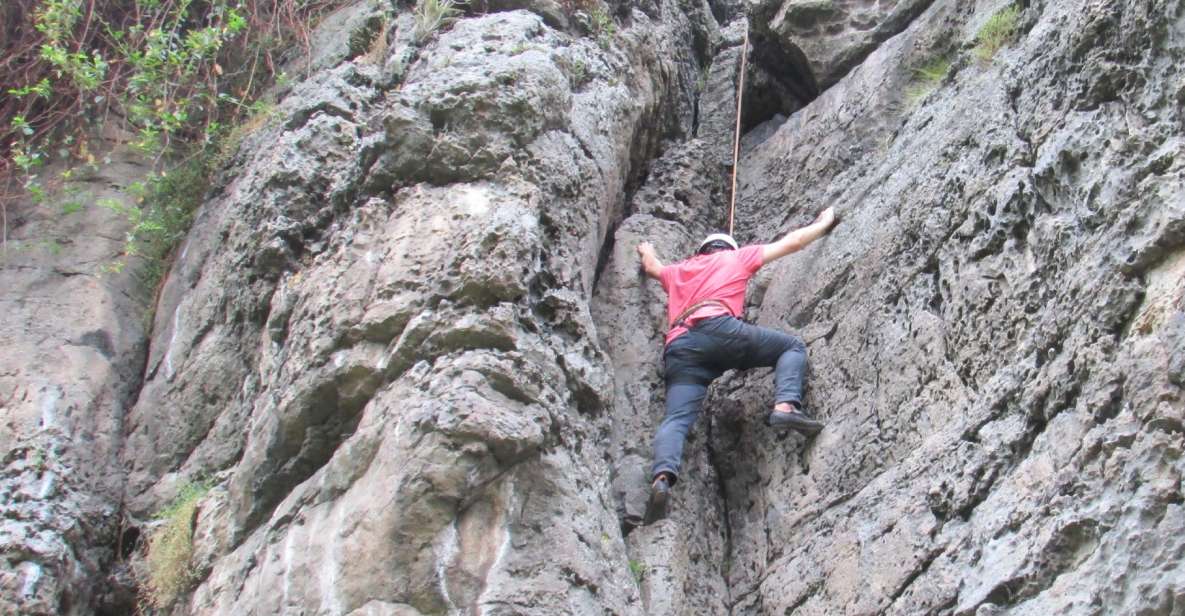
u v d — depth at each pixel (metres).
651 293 6.97
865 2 8.11
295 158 6.73
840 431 5.99
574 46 7.35
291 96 7.66
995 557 4.84
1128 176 5.07
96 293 7.03
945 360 5.68
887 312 6.13
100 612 5.97
